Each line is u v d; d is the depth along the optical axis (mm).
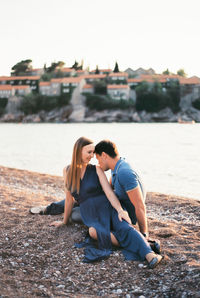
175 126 93188
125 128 80625
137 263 3883
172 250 4148
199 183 11922
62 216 5609
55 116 138750
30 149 26453
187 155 22375
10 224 5168
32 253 4172
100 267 3846
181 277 3467
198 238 4633
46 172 14219
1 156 21000
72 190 4508
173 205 7168
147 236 4324
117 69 161375
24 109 141250
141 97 134125
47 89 144375
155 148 28375
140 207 4293
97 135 51656
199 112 136125
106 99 133875
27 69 173500
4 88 143875
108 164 4508
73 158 4422
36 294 3193
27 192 8336
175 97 137125
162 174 14055
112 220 4336
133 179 4254
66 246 4383
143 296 3232
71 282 3533
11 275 3607
